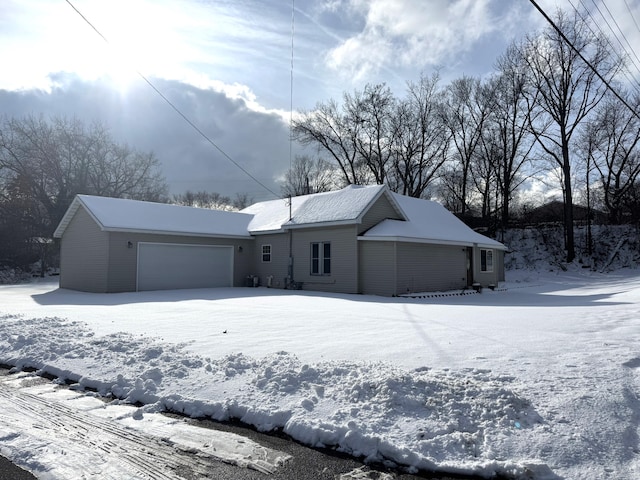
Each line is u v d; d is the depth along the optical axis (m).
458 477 3.56
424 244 20.83
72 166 40.38
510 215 43.25
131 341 7.62
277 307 13.27
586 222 40.19
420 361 6.03
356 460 3.88
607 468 3.46
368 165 43.81
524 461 3.56
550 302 15.48
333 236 20.98
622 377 5.11
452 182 43.06
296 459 3.91
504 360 5.94
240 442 4.25
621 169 37.88
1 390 5.92
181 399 5.17
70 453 4.03
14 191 35.81
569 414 4.23
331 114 44.06
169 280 21.80
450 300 17.27
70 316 11.12
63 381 6.25
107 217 20.14
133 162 44.44
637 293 16.64
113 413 5.01
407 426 4.20
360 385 4.95
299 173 52.56
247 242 25.14
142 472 3.68
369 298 17.44
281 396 5.03
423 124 41.84
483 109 39.88
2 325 9.49
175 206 24.55
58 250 36.75
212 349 7.10
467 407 4.42
